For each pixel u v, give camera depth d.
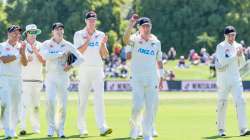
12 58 42.41
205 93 126.88
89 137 43.88
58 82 42.84
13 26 42.59
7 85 42.62
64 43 42.84
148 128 39.44
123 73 163.25
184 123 55.38
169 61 192.50
